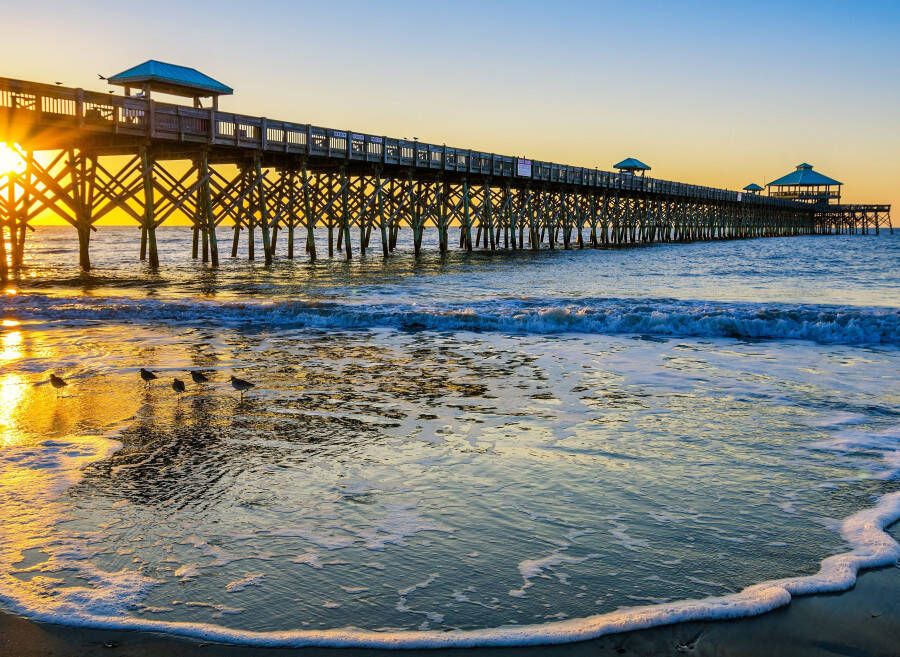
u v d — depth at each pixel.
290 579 4.28
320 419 7.80
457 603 4.02
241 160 29.86
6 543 4.74
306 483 5.84
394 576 4.32
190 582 4.24
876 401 8.59
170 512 5.25
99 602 4.02
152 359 11.36
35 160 23.06
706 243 67.94
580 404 8.48
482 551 4.64
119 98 21.64
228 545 4.72
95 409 8.21
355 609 3.96
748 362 11.18
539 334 14.11
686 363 11.10
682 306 16.30
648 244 61.59
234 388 9.14
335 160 31.39
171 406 8.36
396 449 6.73
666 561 4.50
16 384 9.50
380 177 34.16
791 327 13.72
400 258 39.19
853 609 3.94
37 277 25.52
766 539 4.81
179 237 94.31
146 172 24.61
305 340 13.35
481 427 7.49
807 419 7.79
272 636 3.71
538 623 3.83
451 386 9.48
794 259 40.50
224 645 3.64
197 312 16.30
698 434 7.22
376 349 12.40
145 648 3.61
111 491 5.66
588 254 44.62
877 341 13.21
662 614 3.88
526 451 6.68
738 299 20.17
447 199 40.22
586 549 4.67
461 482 5.86
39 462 6.36
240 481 5.89
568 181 46.09
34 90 19.30
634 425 7.56
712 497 5.55
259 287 22.58
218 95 28.73
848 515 5.20
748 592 4.12
